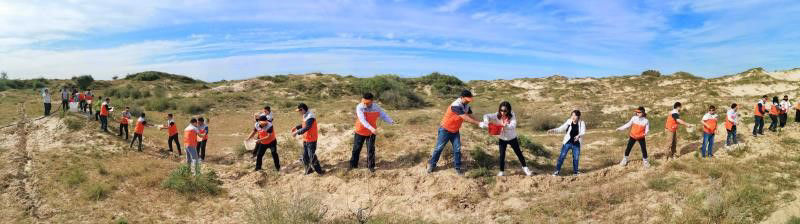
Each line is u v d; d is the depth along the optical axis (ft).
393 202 26.78
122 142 49.57
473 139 37.45
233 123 72.28
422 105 106.32
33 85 135.44
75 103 63.16
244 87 127.34
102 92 121.39
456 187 27.48
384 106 102.83
